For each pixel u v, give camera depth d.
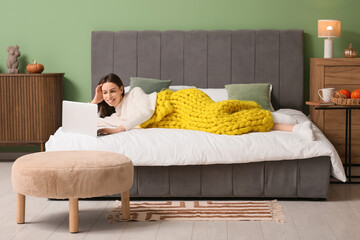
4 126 4.70
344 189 3.75
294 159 3.37
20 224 2.96
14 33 5.06
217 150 3.33
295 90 4.86
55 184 2.72
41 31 5.05
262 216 3.06
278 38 4.84
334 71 4.48
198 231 2.82
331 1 4.93
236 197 3.49
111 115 3.86
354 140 4.48
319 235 2.75
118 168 2.82
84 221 3.01
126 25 5.02
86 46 5.06
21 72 5.09
